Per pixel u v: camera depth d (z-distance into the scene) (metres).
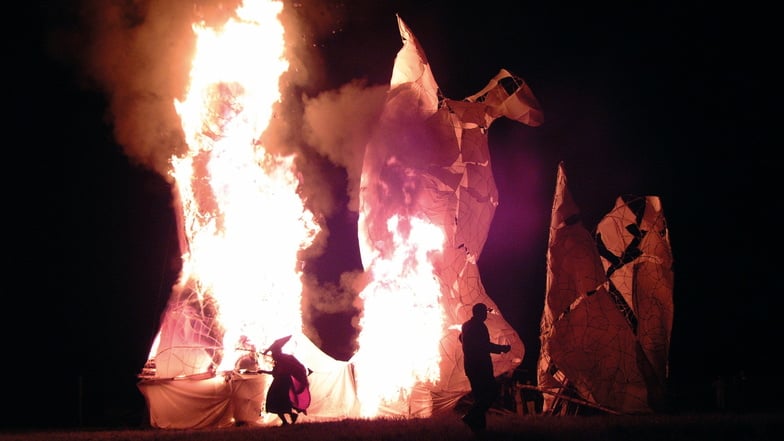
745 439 9.59
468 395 15.49
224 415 14.96
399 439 10.20
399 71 16.44
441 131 15.58
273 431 12.12
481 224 15.90
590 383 14.74
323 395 15.80
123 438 12.29
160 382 15.00
